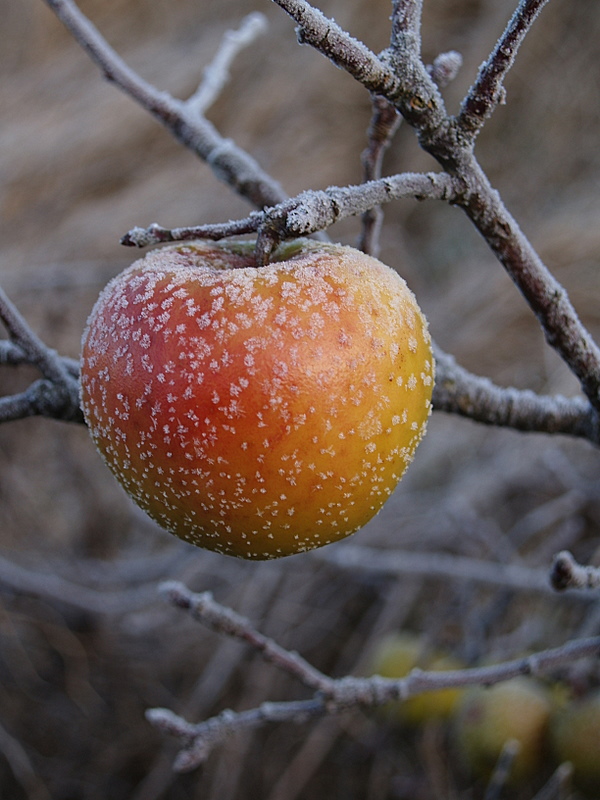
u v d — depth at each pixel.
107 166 1.10
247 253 0.36
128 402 0.33
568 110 1.32
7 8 1.27
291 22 1.34
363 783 0.78
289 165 1.25
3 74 1.21
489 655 0.70
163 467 0.33
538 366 1.02
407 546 0.91
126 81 0.44
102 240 1.04
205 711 0.84
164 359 0.33
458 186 0.35
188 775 0.82
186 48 1.28
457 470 0.98
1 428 0.95
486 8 1.40
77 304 0.99
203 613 0.42
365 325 0.33
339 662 0.85
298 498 0.33
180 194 1.09
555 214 1.20
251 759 0.80
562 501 0.80
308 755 0.77
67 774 0.83
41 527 0.94
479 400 0.40
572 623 0.73
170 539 0.93
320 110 1.32
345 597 0.89
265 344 0.32
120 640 0.88
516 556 0.80
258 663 0.83
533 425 0.40
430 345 0.35
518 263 0.36
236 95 1.29
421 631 0.83
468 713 0.59
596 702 0.54
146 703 0.85
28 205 1.06
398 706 0.69
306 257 0.34
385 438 0.33
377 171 0.39
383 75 0.33
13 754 0.76
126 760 0.83
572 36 1.34
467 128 0.34
